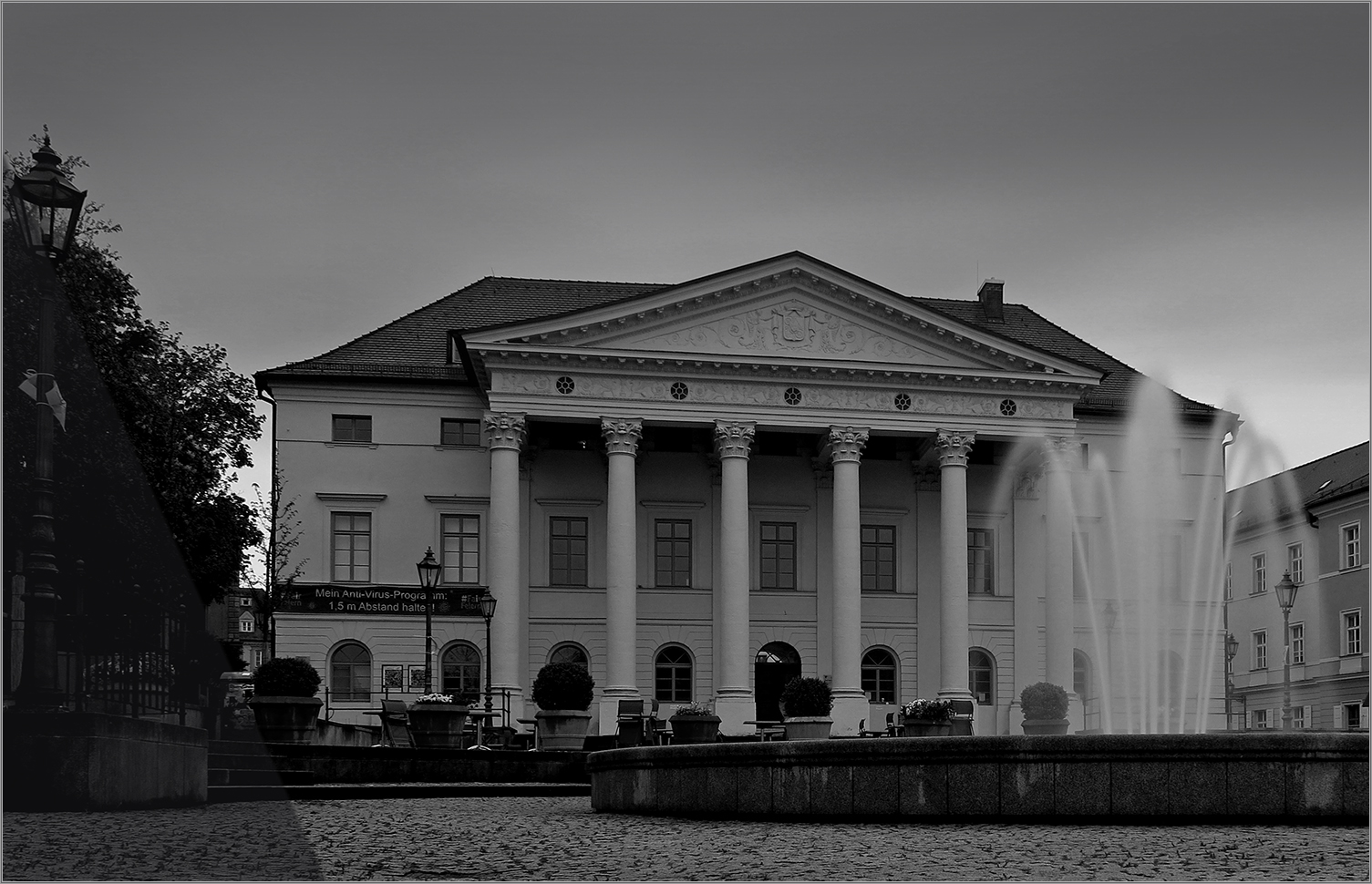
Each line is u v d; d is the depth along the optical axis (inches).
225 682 1025.5
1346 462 2999.5
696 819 818.2
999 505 2463.1
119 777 649.6
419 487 2321.6
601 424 2197.3
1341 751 712.4
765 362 2213.3
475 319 2513.5
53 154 746.2
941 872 560.1
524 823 819.4
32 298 791.1
